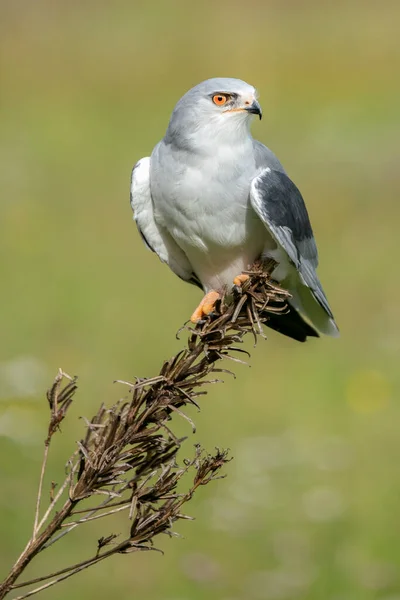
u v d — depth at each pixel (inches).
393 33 1269.7
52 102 1104.2
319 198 808.3
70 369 534.9
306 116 1039.6
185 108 289.4
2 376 479.2
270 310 239.6
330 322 315.3
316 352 565.9
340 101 1079.0
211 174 287.3
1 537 394.0
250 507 415.8
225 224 291.6
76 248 716.7
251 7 1389.0
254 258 299.4
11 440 444.1
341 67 1170.6
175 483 200.4
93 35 1316.4
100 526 404.2
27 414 463.5
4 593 191.5
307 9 1366.9
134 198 300.0
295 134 983.6
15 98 1108.5
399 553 395.9
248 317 236.4
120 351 564.7
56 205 805.2
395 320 611.2
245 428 484.4
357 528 406.9
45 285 650.8
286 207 288.8
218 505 418.0
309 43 1237.7
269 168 295.3
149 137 997.8
